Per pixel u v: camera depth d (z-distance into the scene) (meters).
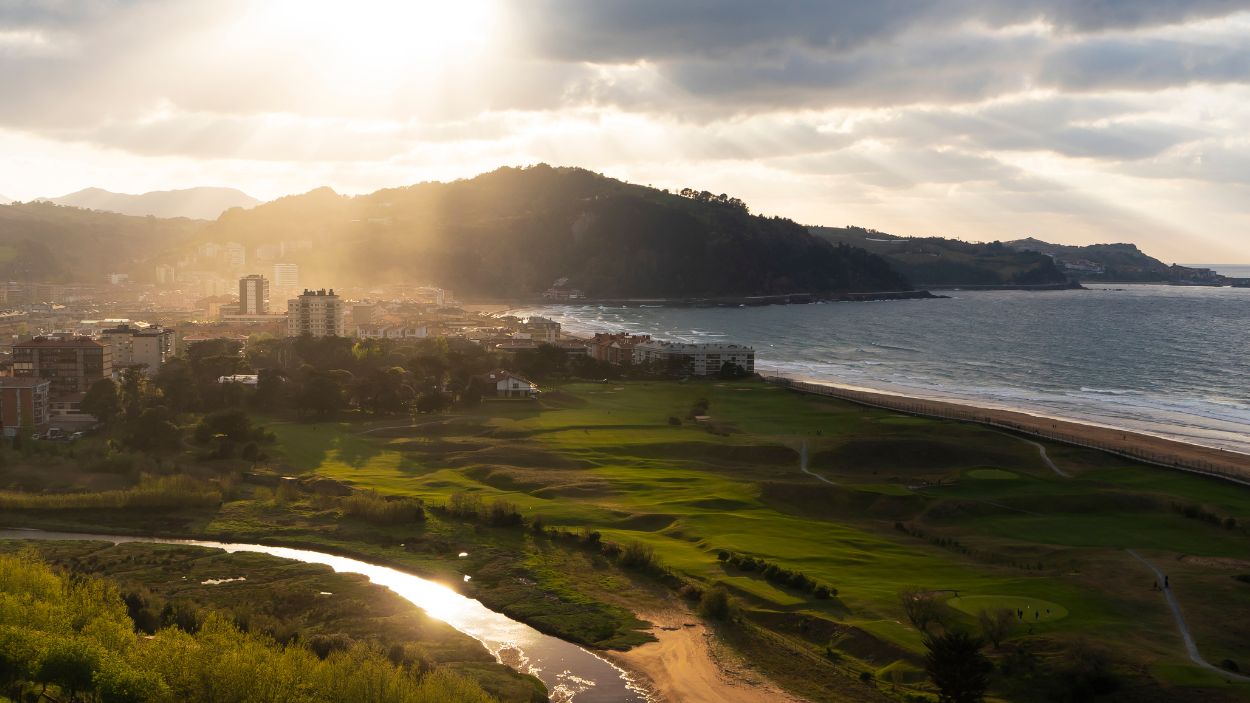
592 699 89.50
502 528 143.12
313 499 158.62
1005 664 89.94
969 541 138.88
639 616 109.12
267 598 113.62
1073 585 112.94
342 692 74.81
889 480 179.62
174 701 73.12
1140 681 84.06
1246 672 86.50
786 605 108.12
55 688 78.19
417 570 125.88
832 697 88.00
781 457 196.38
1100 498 161.25
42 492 160.12
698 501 157.00
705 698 89.38
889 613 104.25
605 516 147.88
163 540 141.62
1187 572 118.62
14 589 92.88
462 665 93.94
